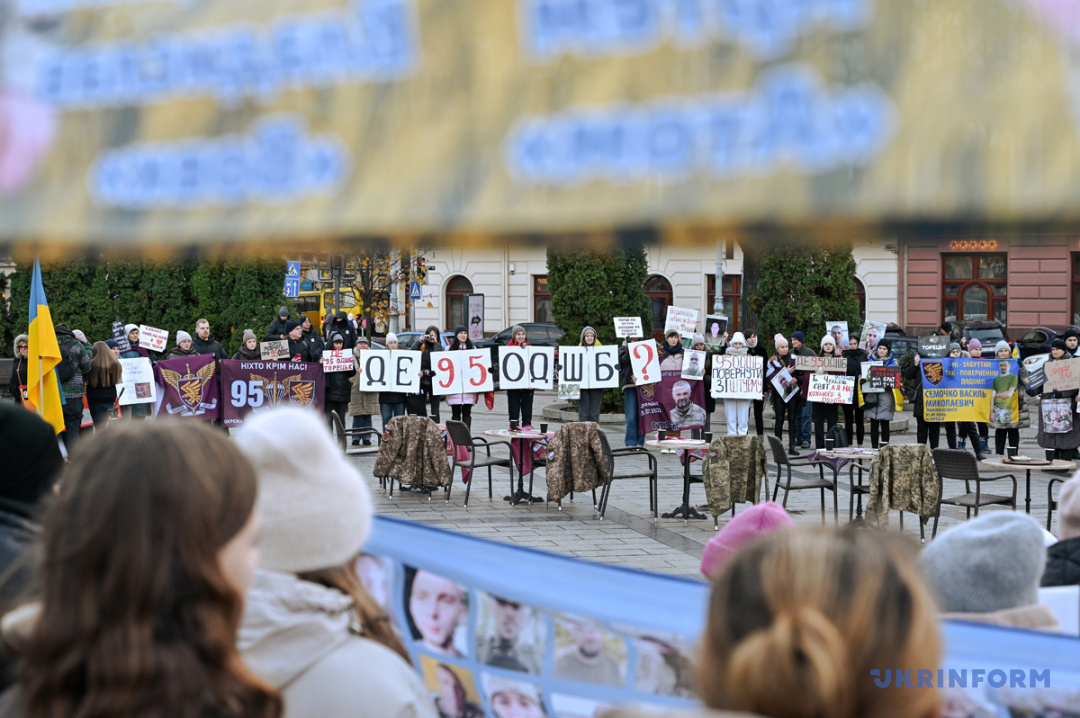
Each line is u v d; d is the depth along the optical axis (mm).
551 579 2203
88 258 1043
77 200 1055
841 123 832
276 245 999
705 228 858
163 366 15586
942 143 801
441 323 34062
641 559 9008
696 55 877
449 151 945
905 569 1139
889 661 1079
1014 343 16234
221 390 15812
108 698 1203
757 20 856
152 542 1245
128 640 1222
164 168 1042
